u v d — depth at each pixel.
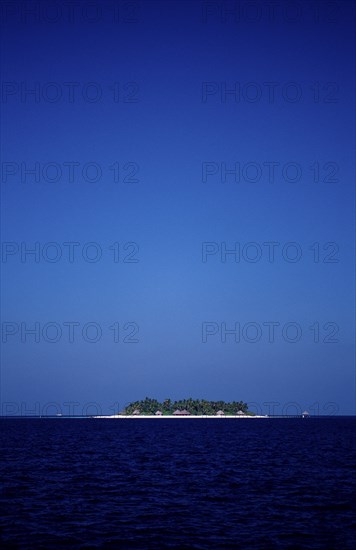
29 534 37.47
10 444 129.50
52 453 102.38
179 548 34.47
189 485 59.75
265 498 51.31
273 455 99.06
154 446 124.50
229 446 124.56
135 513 44.50
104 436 173.62
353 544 35.25
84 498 51.06
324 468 76.25
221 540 36.28
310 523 40.97
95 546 34.84
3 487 56.97
